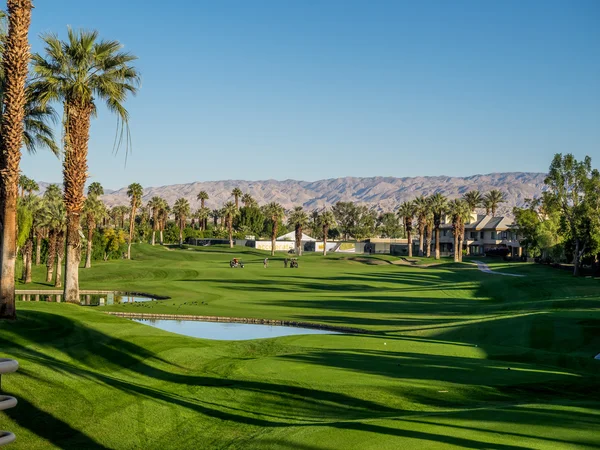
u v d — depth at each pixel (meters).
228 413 15.57
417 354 25.20
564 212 80.50
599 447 10.88
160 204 171.62
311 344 27.45
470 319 40.53
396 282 80.75
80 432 13.40
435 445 11.19
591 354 27.73
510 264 104.38
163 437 13.81
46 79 32.06
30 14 22.12
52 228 76.06
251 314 45.34
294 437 12.42
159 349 23.39
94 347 21.88
